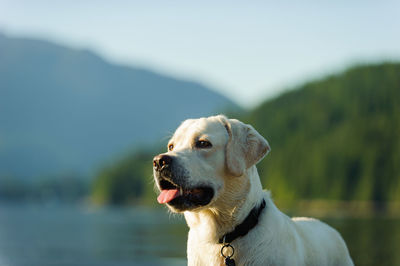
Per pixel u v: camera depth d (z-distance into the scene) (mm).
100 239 24312
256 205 5391
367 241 16109
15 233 31125
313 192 70000
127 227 36094
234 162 5316
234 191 5332
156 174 5246
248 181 5383
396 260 11617
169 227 35094
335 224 26875
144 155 131500
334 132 78875
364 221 30656
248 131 5539
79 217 63500
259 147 5473
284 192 72250
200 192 5246
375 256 12297
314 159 71438
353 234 19203
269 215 5434
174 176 5117
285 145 83062
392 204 63938
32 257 16609
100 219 55312
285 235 5453
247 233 5312
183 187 5125
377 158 67000
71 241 23594
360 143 69500
